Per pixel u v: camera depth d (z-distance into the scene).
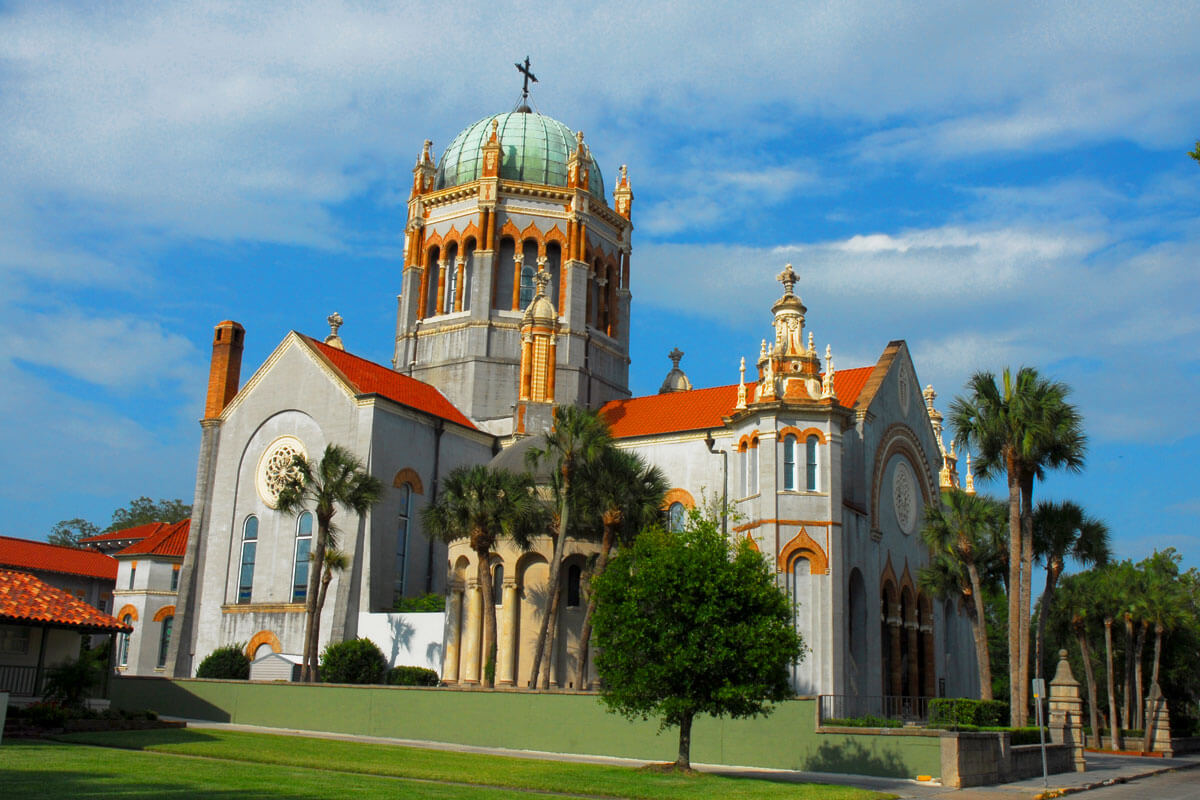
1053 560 54.16
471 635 55.34
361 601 58.03
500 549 55.94
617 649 34.84
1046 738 45.56
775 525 50.88
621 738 41.72
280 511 56.50
